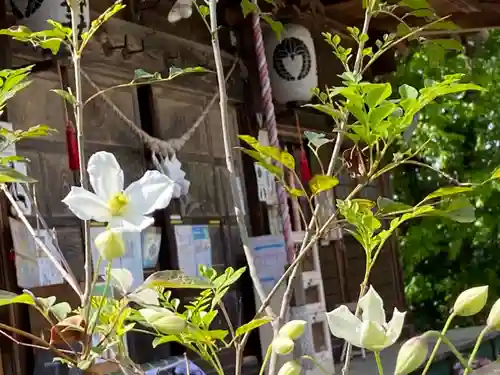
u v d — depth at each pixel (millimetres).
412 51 9375
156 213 4539
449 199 1475
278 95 5516
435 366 4391
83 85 4109
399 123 1445
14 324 3316
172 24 4922
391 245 8211
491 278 10641
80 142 1452
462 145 10961
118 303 1392
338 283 6852
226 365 4781
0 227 3326
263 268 5082
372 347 975
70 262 3789
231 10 5375
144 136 4371
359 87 1386
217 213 5043
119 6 1561
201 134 5035
